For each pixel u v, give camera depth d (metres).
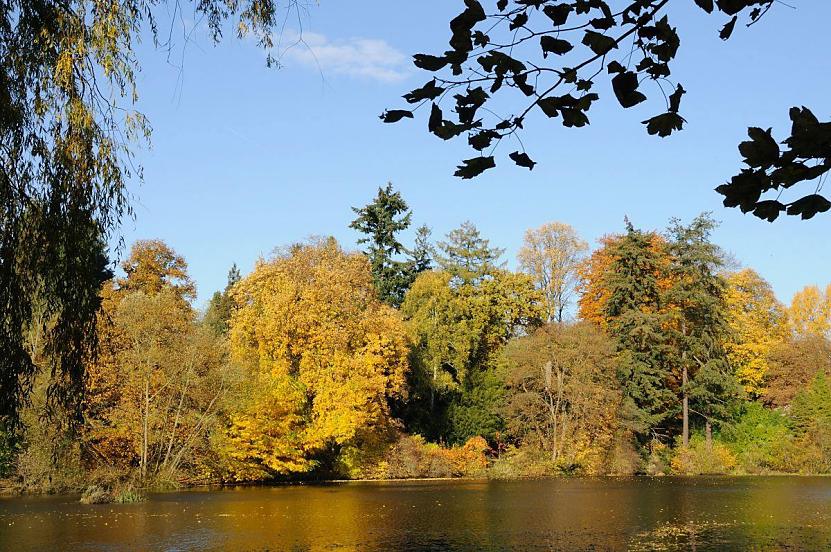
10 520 23.64
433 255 59.59
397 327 44.69
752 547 18.78
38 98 10.16
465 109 3.48
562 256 60.59
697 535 20.66
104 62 10.47
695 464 49.94
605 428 48.31
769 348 58.59
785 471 51.25
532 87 3.43
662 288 56.84
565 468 47.31
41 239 10.05
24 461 31.42
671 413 52.56
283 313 41.38
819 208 3.10
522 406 47.78
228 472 39.81
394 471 44.94
